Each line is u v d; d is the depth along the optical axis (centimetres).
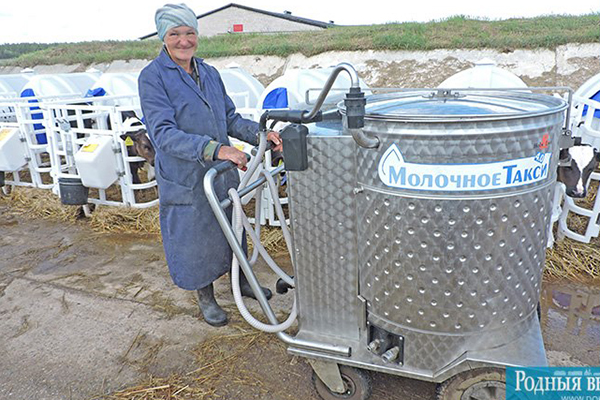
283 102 497
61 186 434
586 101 337
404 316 169
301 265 188
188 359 245
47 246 404
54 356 252
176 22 221
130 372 237
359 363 182
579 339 246
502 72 428
